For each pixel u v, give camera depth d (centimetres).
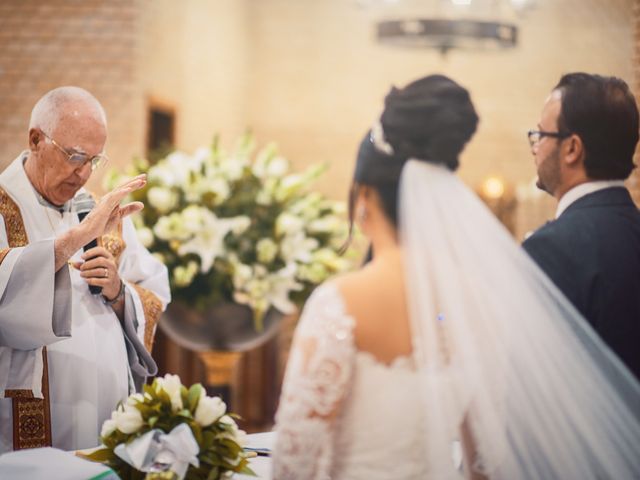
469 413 205
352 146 988
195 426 230
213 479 232
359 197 215
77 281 308
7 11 654
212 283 438
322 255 448
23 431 295
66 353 300
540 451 210
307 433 195
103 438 234
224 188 445
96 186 646
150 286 333
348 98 987
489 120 973
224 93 905
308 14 990
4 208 302
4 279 278
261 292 436
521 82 969
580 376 214
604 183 246
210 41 853
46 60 652
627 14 946
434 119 210
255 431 779
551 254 237
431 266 204
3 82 652
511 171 970
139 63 659
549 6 961
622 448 214
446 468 197
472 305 204
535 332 211
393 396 197
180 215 438
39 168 304
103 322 309
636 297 233
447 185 210
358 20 984
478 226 209
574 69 959
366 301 201
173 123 747
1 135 647
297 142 991
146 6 674
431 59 979
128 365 318
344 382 196
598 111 242
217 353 461
